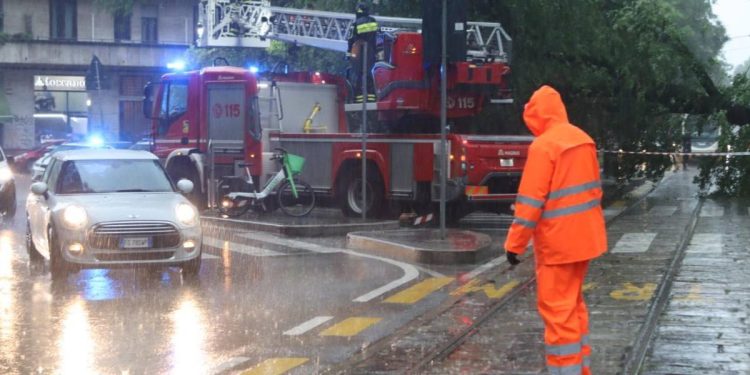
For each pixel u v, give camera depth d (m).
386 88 25.34
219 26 32.56
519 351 10.37
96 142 48.03
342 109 28.81
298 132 28.11
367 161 25.23
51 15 68.44
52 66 67.75
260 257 18.59
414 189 24.16
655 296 13.67
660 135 36.84
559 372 8.20
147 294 14.38
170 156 28.42
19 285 15.22
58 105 69.38
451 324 11.95
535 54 30.42
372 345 10.91
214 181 26.75
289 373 9.65
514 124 30.36
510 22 29.80
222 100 27.20
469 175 23.39
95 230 15.31
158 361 10.19
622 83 31.88
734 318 12.04
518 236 8.20
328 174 26.19
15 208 27.08
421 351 10.50
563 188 8.20
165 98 28.86
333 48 31.27
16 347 10.88
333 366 9.92
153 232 15.50
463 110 25.53
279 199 25.83
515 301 13.51
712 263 17.03
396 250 18.67
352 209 25.81
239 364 10.03
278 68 28.66
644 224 24.38
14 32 67.88
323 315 12.75
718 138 35.91
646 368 9.55
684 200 33.44
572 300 8.27
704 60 31.78
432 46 22.38
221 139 27.23
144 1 69.88
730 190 34.78
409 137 24.22
